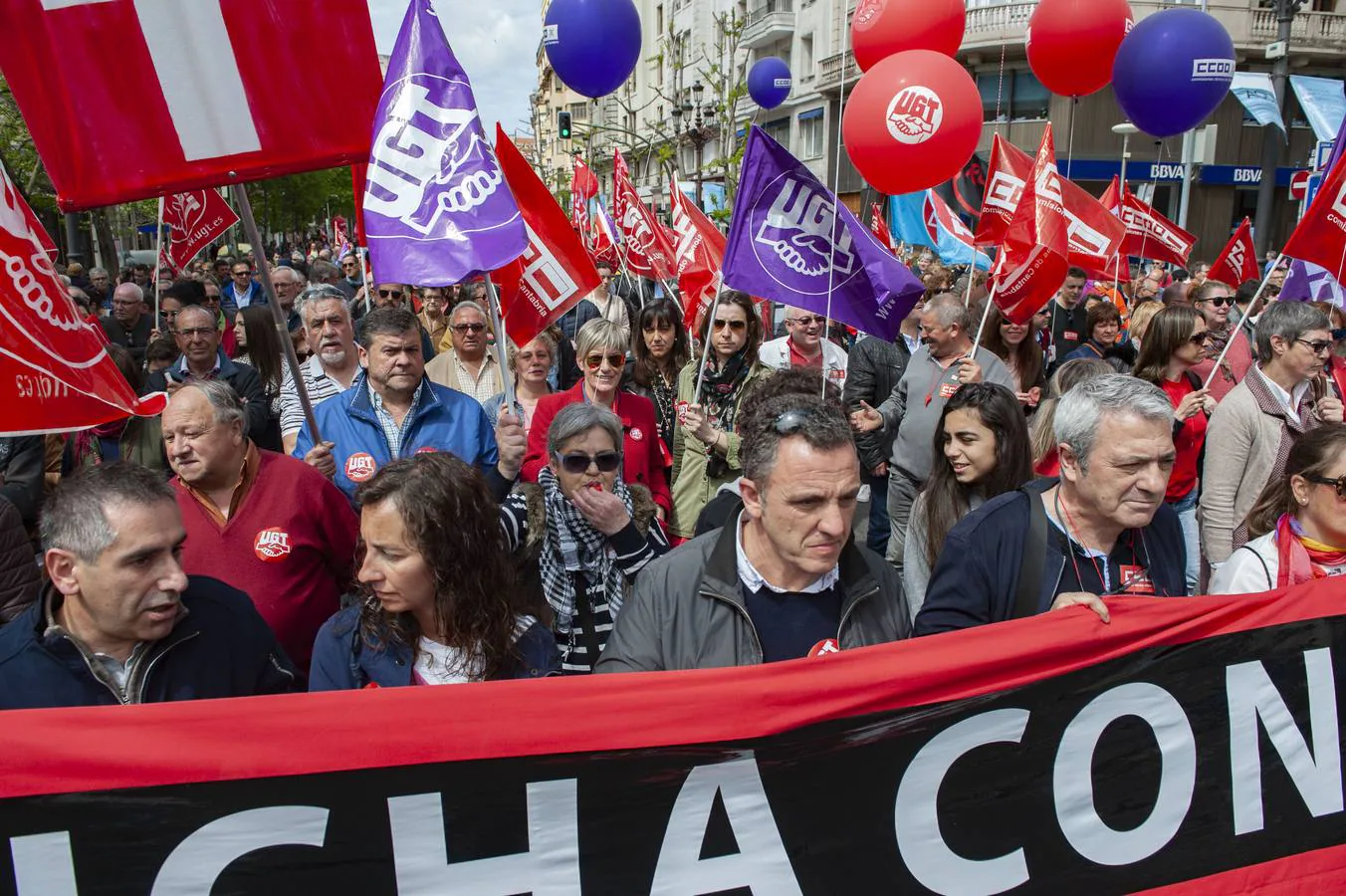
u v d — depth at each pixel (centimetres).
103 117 287
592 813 197
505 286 436
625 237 1022
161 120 294
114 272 2030
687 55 3491
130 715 178
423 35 315
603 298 924
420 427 420
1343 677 240
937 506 352
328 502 334
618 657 233
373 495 233
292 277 943
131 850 180
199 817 182
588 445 313
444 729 189
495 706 191
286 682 254
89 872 179
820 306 409
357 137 316
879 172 584
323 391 515
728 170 1767
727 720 201
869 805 209
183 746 180
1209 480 435
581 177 1254
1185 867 231
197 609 238
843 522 214
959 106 557
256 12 298
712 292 775
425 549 230
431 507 230
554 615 312
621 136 3728
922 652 210
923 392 503
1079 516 261
